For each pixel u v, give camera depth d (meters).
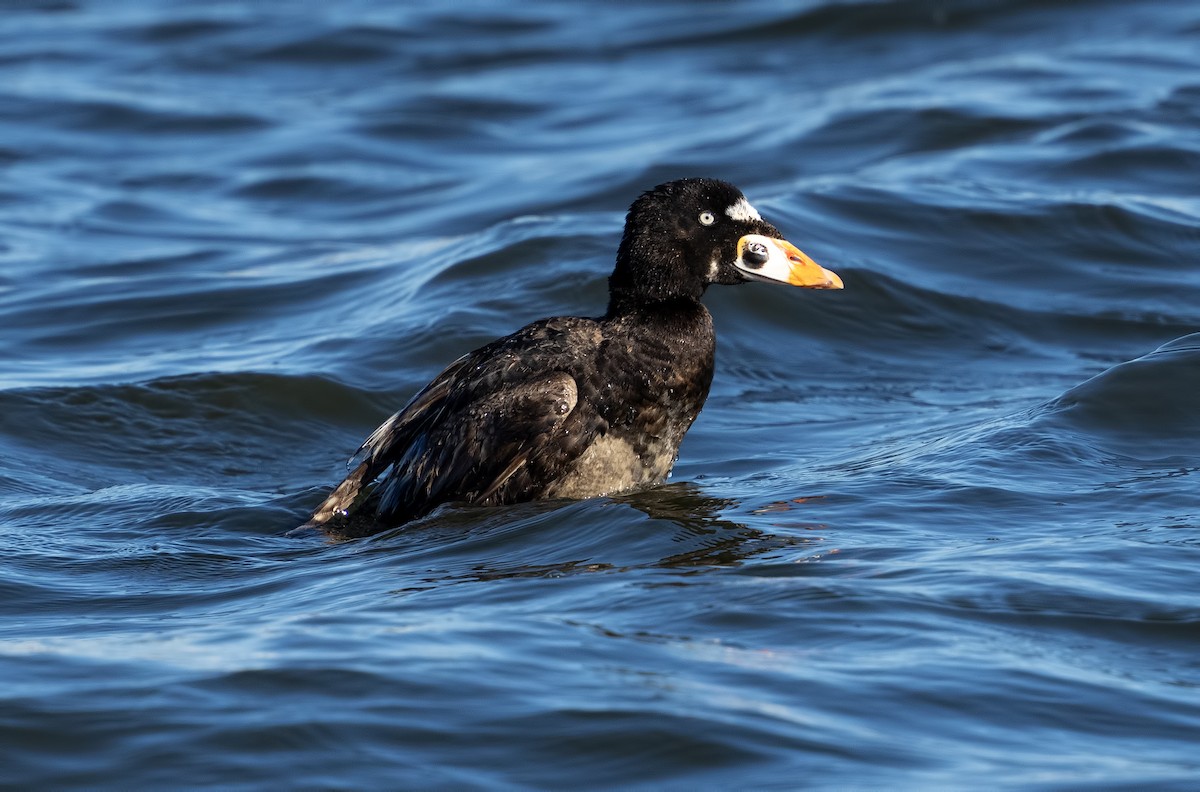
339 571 9.74
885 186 19.55
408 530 10.54
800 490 10.93
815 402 14.34
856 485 10.93
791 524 10.05
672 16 32.50
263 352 15.87
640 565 9.27
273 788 6.47
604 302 16.42
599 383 10.87
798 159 22.55
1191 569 8.73
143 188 23.94
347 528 11.12
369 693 7.25
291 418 14.23
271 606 8.98
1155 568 8.76
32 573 9.98
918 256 17.77
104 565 10.18
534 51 30.94
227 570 10.05
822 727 6.84
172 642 8.19
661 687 7.25
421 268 18.31
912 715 6.96
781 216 18.20
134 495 12.04
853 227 18.30
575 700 7.12
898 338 16.02
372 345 15.62
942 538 9.58
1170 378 12.32
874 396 14.48
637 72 29.16
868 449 12.41
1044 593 8.34
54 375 15.19
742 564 9.14
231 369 14.91
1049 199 18.89
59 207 22.78
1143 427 11.77
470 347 15.39
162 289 18.44
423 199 23.02
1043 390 14.09
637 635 7.94
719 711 6.98
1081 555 9.02
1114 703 7.07
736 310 16.23
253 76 30.11
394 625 8.26
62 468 12.97
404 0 34.97
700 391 11.21
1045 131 22.22
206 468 13.23
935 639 7.76
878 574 8.76
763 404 14.30
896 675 7.33
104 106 27.73
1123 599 8.25
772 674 7.38
